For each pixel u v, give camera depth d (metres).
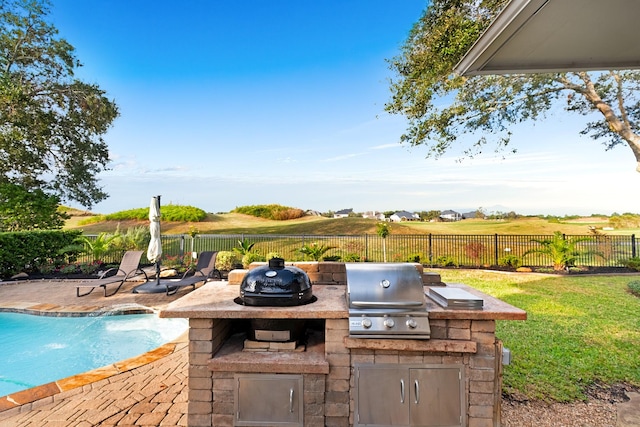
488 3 8.88
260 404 2.49
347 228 18.78
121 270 8.70
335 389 2.49
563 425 2.73
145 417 2.82
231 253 11.05
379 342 2.41
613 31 2.64
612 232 13.48
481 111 11.56
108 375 3.58
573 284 8.60
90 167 16.41
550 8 2.28
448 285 3.43
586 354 4.12
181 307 2.60
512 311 2.43
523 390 3.27
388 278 2.56
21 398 3.09
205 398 2.53
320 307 2.58
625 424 2.68
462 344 2.42
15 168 14.45
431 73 10.19
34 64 14.62
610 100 10.70
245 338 2.91
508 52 3.01
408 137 11.91
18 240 10.16
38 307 6.69
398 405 2.46
